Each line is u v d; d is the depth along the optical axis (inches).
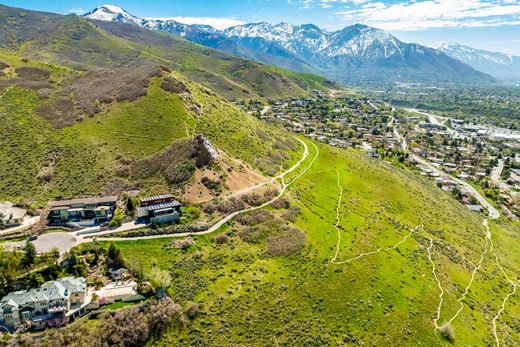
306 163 7052.2
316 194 5885.8
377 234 5236.2
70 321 3125.0
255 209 4877.0
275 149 7012.8
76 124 5900.6
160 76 7101.4
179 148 5374.0
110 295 3336.6
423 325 3784.5
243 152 6230.3
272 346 3260.3
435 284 4471.0
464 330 3875.5
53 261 3528.5
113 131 5797.2
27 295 3149.6
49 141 5497.1
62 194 4722.0
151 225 4266.7
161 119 6122.1
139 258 3841.0
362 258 4522.6
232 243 4279.0
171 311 3329.2
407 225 5861.2
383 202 6441.9
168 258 3912.4
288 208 5108.3
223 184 5073.8
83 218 4370.1
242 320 3430.1
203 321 3358.8
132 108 6269.7
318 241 4635.8
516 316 4441.4
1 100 6136.8
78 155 5300.2
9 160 5103.3
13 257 3395.7
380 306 3882.9
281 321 3491.6
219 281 3759.8
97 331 3090.6
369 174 7514.8
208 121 6579.7
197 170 5123.0
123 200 4677.7
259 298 3663.9
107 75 7632.9
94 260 3698.3
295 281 3946.9
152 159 5295.3
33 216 4318.4
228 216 4650.6
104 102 6437.0
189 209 4591.5
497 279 5167.3
